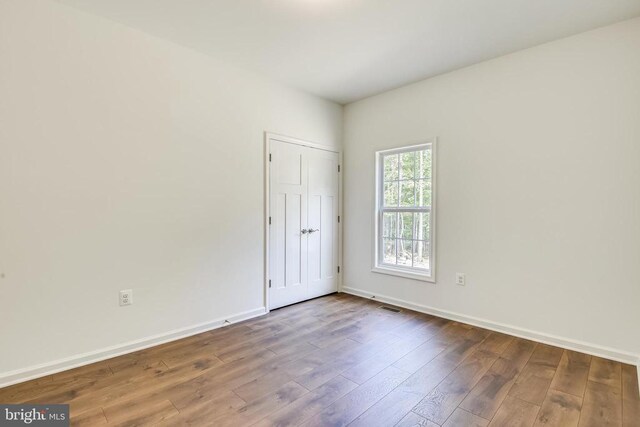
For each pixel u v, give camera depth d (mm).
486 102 3041
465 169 3186
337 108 4234
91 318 2367
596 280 2496
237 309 3221
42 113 2152
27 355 2119
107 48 2410
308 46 2801
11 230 2057
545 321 2730
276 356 2473
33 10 2117
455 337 2838
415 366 2316
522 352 2543
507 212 2928
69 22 2248
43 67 2152
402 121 3686
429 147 3543
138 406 1839
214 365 2328
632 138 2352
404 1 2178
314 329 3027
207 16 2367
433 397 1937
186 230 2850
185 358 2436
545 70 2715
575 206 2580
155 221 2666
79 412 1780
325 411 1802
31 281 2129
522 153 2836
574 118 2582
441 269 3371
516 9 2256
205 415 1762
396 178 3859
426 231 3574
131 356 2465
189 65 2848
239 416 1754
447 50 2850
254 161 3342
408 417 1753
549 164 2699
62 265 2242
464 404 1869
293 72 3316
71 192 2268
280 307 3645
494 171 2998
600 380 2123
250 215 3316
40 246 2156
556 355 2490
